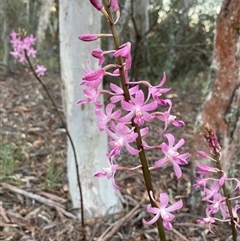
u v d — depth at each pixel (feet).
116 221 10.71
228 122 10.03
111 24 4.07
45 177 13.53
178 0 22.67
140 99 3.88
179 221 10.64
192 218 10.63
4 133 17.66
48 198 12.02
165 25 24.89
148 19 24.06
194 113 21.35
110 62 22.77
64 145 16.60
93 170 11.05
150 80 25.29
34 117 20.18
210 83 10.33
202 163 10.49
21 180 13.05
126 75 4.09
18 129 18.35
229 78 9.87
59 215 11.05
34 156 15.26
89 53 10.34
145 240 9.93
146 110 3.90
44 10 15.16
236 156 10.32
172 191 12.48
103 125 4.09
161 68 25.66
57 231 10.36
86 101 4.25
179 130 18.63
